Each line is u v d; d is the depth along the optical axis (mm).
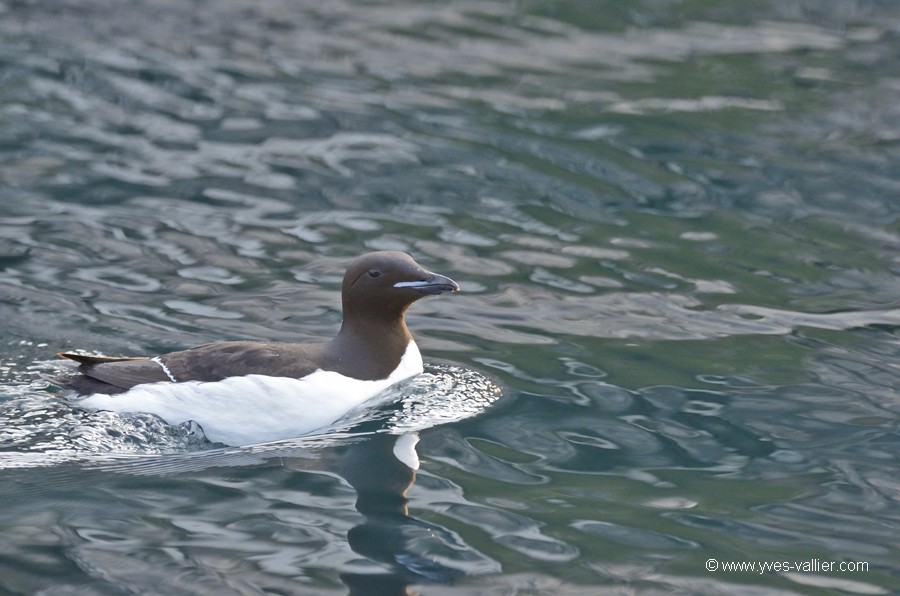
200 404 9836
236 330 12039
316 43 22875
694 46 23156
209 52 21984
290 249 14414
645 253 14641
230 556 8008
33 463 9305
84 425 9820
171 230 14820
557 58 22359
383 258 10711
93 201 15633
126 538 8227
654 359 11820
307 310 12633
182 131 18344
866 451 9953
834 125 19203
